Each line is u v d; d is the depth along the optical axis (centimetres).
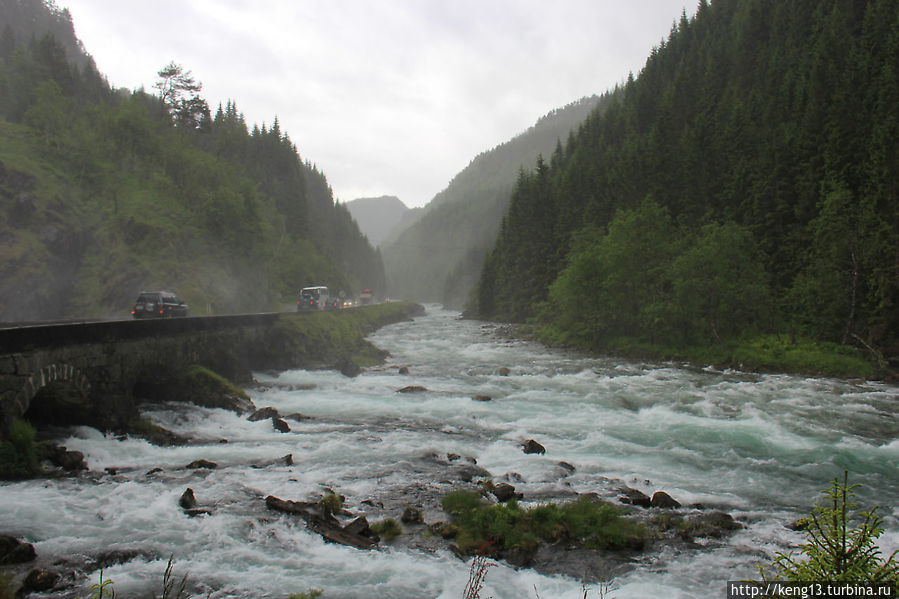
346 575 859
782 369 3606
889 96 5025
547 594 830
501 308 9675
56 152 7544
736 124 7050
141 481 1272
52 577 796
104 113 9144
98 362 1653
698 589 846
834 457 1666
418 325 8238
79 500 1132
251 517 1067
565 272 5569
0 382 1254
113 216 7062
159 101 12812
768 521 1157
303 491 1248
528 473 1465
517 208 10550
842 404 2508
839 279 4178
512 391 2766
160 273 6519
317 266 11419
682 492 1345
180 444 1658
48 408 1603
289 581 833
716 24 15188
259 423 1920
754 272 4572
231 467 1421
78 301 5984
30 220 6131
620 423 2081
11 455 1260
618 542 1003
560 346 5225
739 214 5950
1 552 866
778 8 11119
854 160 5169
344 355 3775
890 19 7194
